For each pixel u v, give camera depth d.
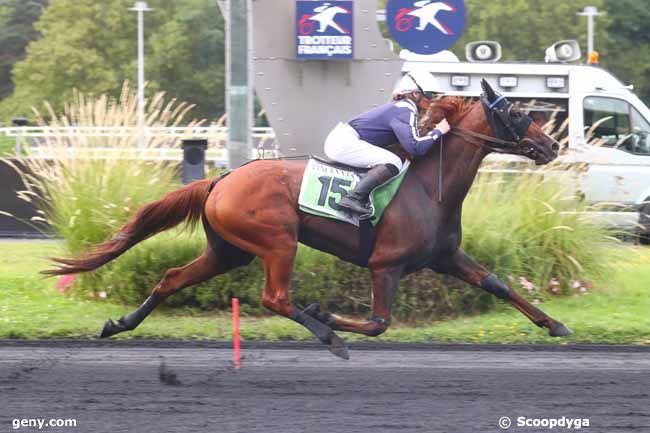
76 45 61.88
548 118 20.59
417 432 8.49
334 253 10.80
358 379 10.31
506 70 20.45
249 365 10.98
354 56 15.78
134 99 15.86
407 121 10.61
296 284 13.62
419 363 11.14
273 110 15.82
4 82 77.81
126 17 62.72
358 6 15.76
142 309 11.25
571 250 14.86
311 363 11.12
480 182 15.04
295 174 10.76
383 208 10.57
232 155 14.51
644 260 17.11
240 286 13.65
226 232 10.69
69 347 11.91
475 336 12.32
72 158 15.30
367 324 10.58
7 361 11.06
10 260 17.69
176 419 8.84
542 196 15.02
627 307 13.98
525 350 11.91
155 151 15.74
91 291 14.36
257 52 15.73
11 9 78.25
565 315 13.31
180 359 11.26
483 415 9.00
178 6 65.31
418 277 13.58
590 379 10.37
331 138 10.88
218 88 64.25
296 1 15.65
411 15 16.61
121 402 9.38
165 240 14.00
